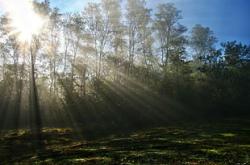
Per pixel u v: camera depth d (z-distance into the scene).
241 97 87.56
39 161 32.59
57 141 47.53
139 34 86.62
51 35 82.88
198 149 33.00
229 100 84.25
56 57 84.88
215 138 40.56
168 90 81.56
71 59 85.06
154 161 28.00
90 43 84.06
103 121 68.00
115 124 63.88
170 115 74.19
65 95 80.19
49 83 85.94
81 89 83.44
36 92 75.56
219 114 76.81
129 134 50.34
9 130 59.53
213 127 53.34
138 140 42.06
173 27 87.50
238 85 89.25
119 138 45.97
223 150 32.06
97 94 79.50
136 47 87.88
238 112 79.00
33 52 82.44
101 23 82.94
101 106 75.44
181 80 86.81
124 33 84.44
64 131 56.34
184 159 28.44
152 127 58.38
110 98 78.06
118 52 86.25
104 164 28.00
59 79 84.06
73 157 32.72
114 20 82.81
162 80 85.50
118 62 86.75
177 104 79.12
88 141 45.91
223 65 93.75
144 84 84.81
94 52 84.44
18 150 42.19
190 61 91.06
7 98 81.31
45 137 51.16
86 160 30.25
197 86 85.50
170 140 40.28
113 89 81.12
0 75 87.25
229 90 87.94
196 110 79.31
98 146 39.31
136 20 84.88
